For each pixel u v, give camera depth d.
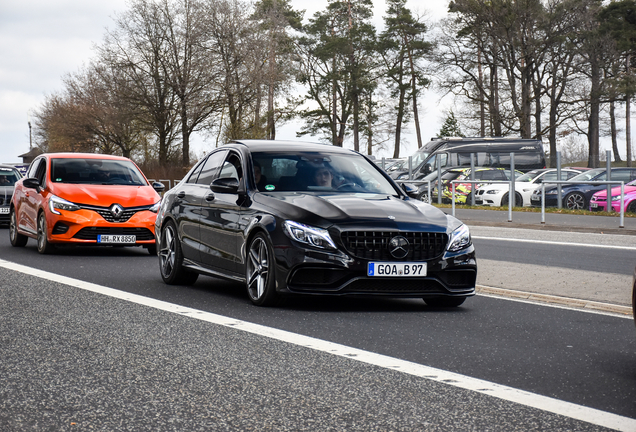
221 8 54.41
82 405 4.11
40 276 9.80
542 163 36.62
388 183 8.73
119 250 14.12
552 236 16.89
